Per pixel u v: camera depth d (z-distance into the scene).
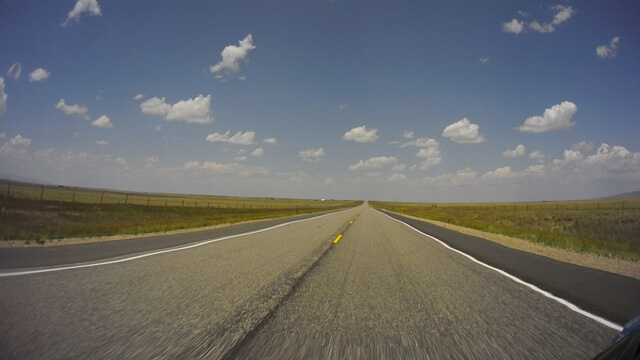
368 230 24.75
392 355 4.54
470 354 4.60
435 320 5.94
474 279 9.28
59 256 11.07
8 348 4.41
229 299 6.84
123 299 6.62
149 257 11.27
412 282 8.82
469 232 25.72
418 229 26.75
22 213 26.69
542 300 7.31
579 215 44.66
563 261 13.16
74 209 34.59
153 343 4.67
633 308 6.82
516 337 5.21
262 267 10.18
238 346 4.68
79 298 6.59
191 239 16.77
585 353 4.68
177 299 6.73
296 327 5.46
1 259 10.36
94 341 4.68
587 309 6.70
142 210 44.06
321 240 17.75
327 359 4.38
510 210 73.50
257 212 61.69
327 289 7.92
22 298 6.51
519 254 14.43
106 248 13.10
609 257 14.55
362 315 6.14
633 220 33.88
